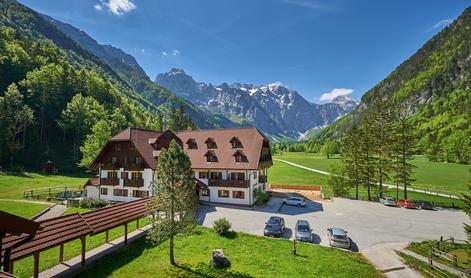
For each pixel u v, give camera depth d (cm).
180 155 2175
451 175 8944
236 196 4738
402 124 5384
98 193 5166
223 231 3000
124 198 4969
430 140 16038
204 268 2114
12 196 4759
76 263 2114
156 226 2159
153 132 5662
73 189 5556
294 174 9544
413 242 3041
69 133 10294
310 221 3803
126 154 5028
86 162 7012
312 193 6053
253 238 2908
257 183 5216
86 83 12988
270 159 6209
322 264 2305
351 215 4159
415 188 7181
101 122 7512
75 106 9569
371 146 5572
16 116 8275
